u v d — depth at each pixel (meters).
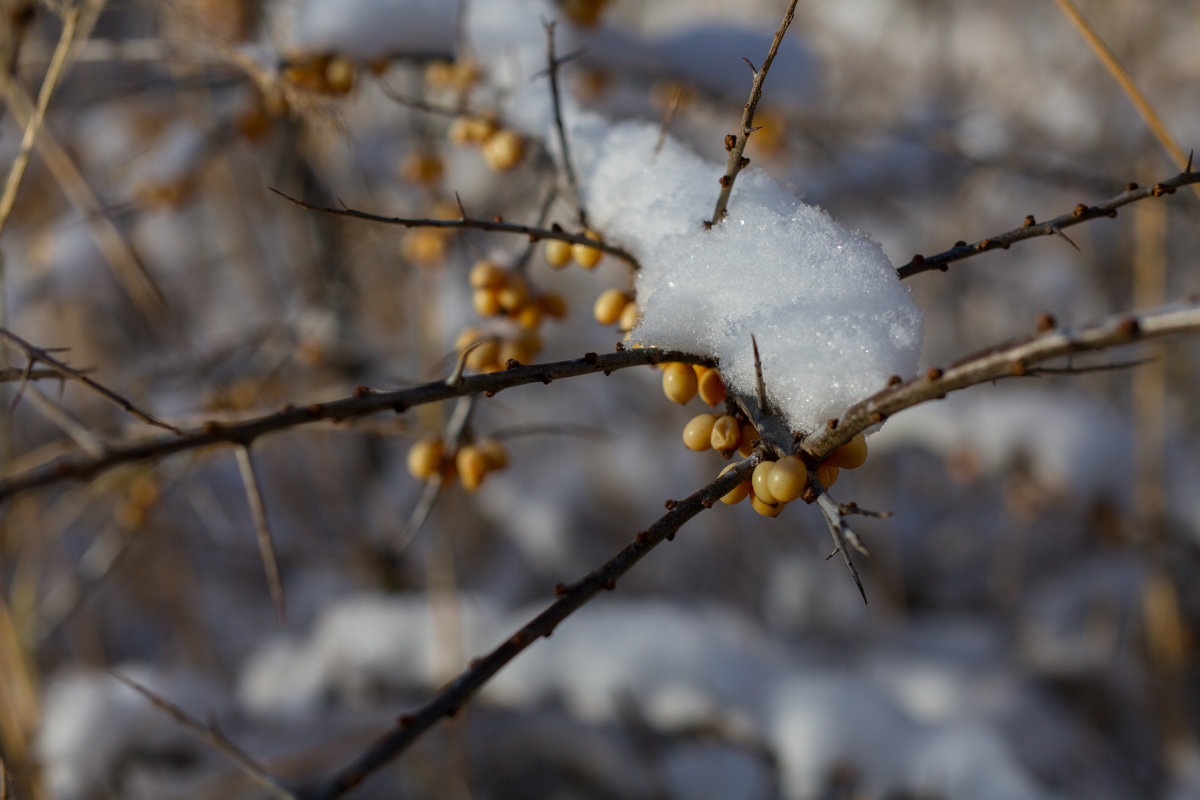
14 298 0.99
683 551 1.42
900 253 1.49
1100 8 1.27
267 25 0.79
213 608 1.40
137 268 0.77
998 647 1.30
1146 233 0.91
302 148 1.06
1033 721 1.16
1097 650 1.24
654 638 0.91
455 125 0.71
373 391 0.56
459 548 1.38
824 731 0.86
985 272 1.51
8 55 0.72
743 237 0.60
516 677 0.91
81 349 1.12
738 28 0.92
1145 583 1.21
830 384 0.58
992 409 1.07
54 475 0.54
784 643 1.28
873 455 1.40
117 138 1.19
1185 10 1.33
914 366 0.58
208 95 1.00
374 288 1.32
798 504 1.46
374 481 1.31
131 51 0.80
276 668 1.06
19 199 1.08
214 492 1.44
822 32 1.71
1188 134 1.30
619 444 1.45
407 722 0.58
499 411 1.47
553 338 1.45
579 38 0.85
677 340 0.59
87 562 1.00
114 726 0.90
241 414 0.71
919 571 1.49
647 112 0.93
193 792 0.89
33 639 0.88
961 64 1.68
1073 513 1.11
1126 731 1.18
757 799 1.00
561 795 1.04
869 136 1.08
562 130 0.64
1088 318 1.46
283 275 1.41
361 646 1.01
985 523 1.52
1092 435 1.04
